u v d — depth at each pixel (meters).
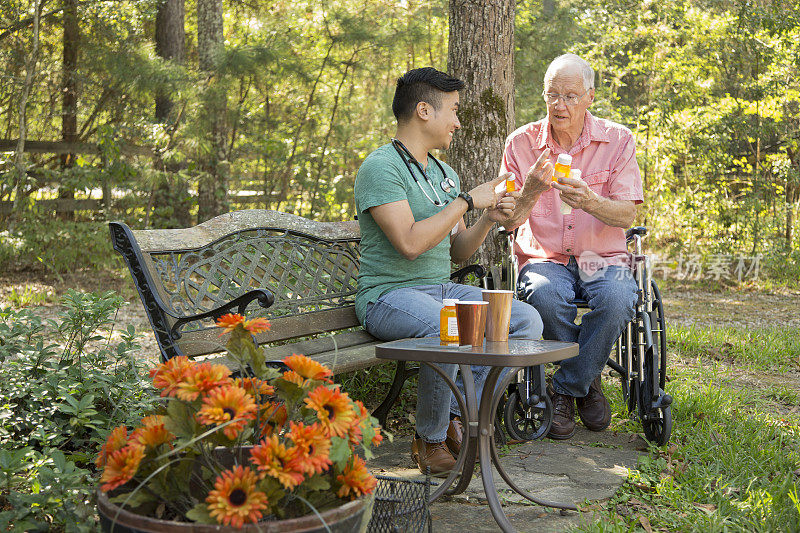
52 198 11.20
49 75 11.54
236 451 2.04
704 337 6.92
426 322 3.26
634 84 15.36
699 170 13.59
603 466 3.49
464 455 2.84
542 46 12.34
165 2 11.98
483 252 5.63
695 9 14.41
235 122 11.26
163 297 3.32
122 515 1.80
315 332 3.90
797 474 3.38
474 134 5.73
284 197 12.59
